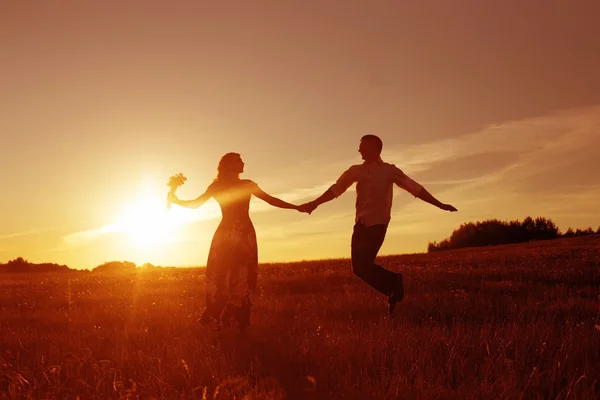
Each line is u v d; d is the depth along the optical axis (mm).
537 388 5164
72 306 14812
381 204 10289
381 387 5195
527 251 34688
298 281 20281
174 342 7766
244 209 9141
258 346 7453
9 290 21266
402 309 11812
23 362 6523
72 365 6129
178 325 9969
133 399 5102
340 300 13430
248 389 5285
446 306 12195
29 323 11141
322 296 15078
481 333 7375
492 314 11086
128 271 34531
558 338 7336
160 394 5238
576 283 18469
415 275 21125
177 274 28938
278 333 8602
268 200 9359
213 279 9000
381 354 6418
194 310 12297
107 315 12156
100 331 9320
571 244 41531
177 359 6266
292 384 5457
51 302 16109
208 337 8312
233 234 9023
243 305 8930
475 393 5031
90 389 5422
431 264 27766
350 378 5480
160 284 22297
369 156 10305
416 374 5699
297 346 7082
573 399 4863
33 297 18078
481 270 22531
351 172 10297
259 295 15969
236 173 9148
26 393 5246
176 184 9062
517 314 10750
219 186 9109
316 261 32969
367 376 5508
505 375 5383
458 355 6363
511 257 29766
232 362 6242
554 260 26672
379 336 7441
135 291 19031
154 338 8359
